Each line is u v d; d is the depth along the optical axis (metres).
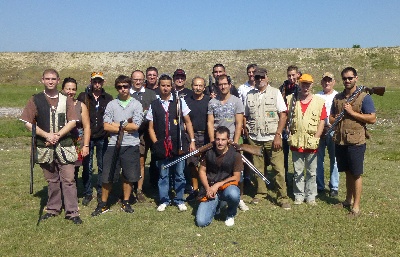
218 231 5.80
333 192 7.50
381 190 7.77
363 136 6.32
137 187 7.31
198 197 6.20
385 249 5.21
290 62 51.88
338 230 5.80
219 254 5.09
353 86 6.39
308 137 6.86
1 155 11.09
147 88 7.82
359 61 50.75
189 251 5.18
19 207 6.89
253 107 7.00
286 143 7.84
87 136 6.58
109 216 6.45
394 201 7.13
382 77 47.09
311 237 5.57
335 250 5.18
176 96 6.72
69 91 6.64
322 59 51.81
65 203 6.25
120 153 6.49
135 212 6.64
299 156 6.99
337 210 6.66
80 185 8.37
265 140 6.94
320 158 7.73
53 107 6.11
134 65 54.59
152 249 5.22
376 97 29.30
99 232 5.78
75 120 6.20
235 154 6.16
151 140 6.80
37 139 6.14
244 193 7.80
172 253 5.13
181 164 6.68
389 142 13.05
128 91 6.48
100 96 7.23
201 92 6.88
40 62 55.34
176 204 6.86
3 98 30.02
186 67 53.25
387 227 5.88
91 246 5.32
